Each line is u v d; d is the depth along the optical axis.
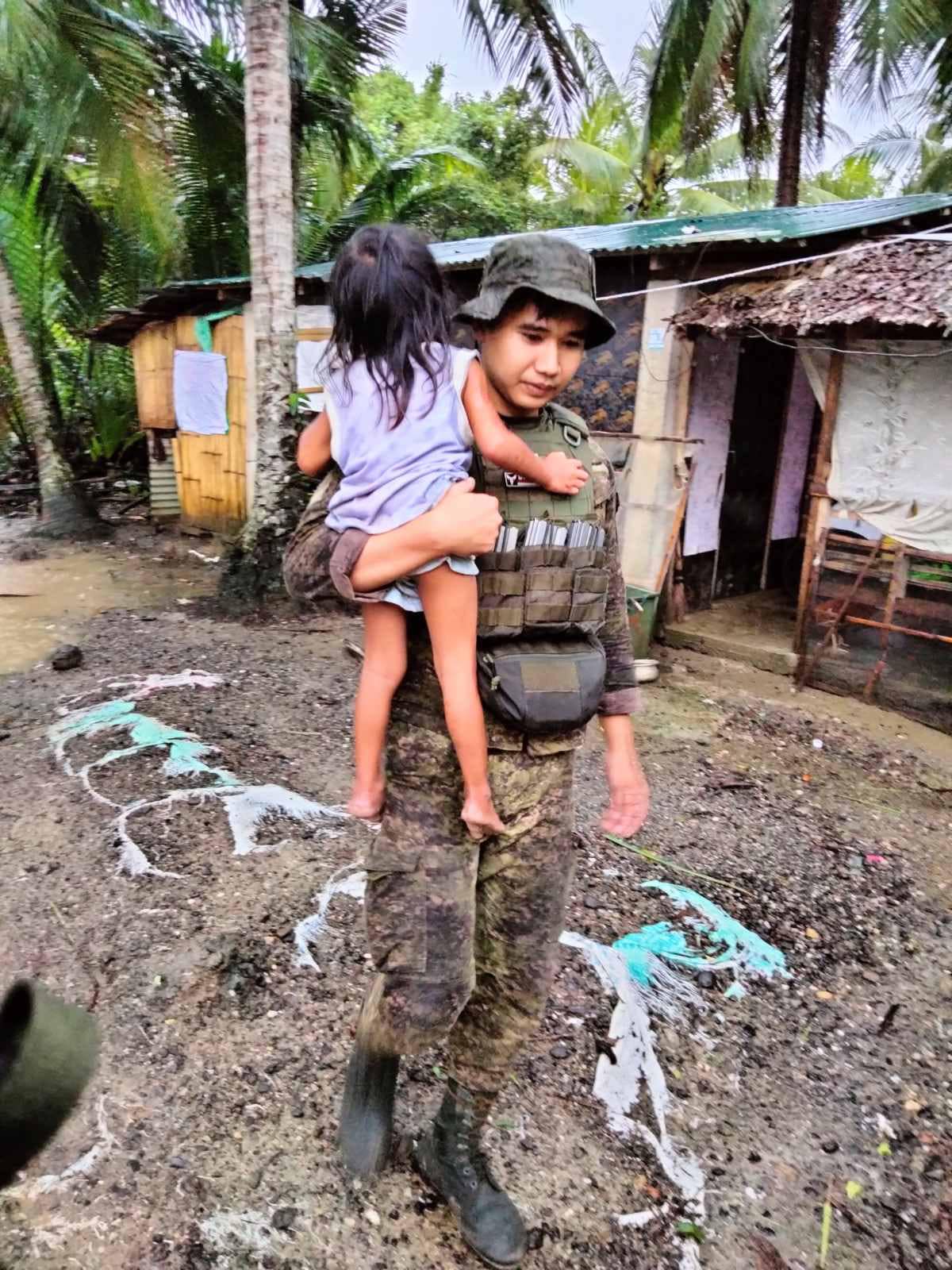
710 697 5.79
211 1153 2.07
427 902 1.60
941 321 4.66
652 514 6.72
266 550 7.12
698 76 11.57
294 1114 2.19
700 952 2.94
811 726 5.32
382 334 1.45
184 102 11.08
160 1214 1.92
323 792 3.92
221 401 10.09
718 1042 2.55
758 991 2.79
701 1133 2.24
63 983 2.62
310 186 13.81
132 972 2.66
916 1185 2.14
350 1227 1.91
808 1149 2.22
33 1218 1.90
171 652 6.04
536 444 1.60
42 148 10.09
